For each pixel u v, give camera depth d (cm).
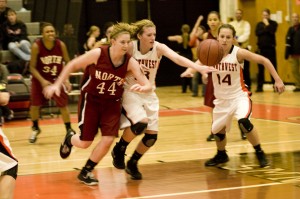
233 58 939
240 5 2764
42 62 1291
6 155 618
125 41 798
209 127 1473
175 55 868
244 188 803
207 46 878
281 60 2555
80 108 866
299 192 764
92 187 857
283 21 2522
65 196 804
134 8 2758
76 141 886
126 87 870
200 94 2394
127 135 875
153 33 864
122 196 791
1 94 653
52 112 1888
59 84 823
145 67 877
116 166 912
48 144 1323
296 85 2283
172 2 2819
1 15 1922
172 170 959
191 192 795
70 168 1020
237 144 1205
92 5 2686
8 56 1891
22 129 1600
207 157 1066
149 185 855
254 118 1583
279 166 947
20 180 922
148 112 882
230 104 952
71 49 2094
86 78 852
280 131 1337
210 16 1209
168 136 1352
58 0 2216
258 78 2333
